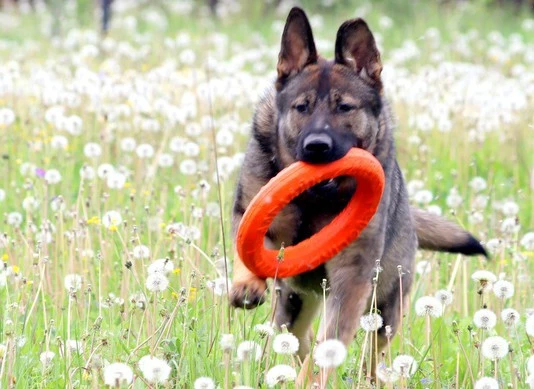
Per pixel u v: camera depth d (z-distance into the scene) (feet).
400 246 30.99
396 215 30.60
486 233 39.81
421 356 28.55
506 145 52.85
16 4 120.78
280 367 22.81
